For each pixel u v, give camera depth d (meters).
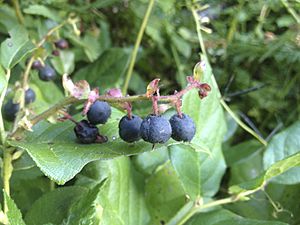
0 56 0.12
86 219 0.10
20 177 0.13
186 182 0.13
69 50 0.18
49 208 0.11
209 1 0.19
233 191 0.13
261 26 0.19
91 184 0.12
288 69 0.19
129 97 0.10
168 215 0.13
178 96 0.10
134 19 0.20
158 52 0.20
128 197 0.13
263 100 0.19
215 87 0.13
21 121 0.11
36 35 0.18
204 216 0.13
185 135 0.10
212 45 0.19
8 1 0.19
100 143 0.10
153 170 0.14
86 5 0.18
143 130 0.09
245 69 0.20
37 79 0.16
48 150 0.10
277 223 0.11
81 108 0.14
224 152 0.17
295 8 0.18
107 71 0.18
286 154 0.14
